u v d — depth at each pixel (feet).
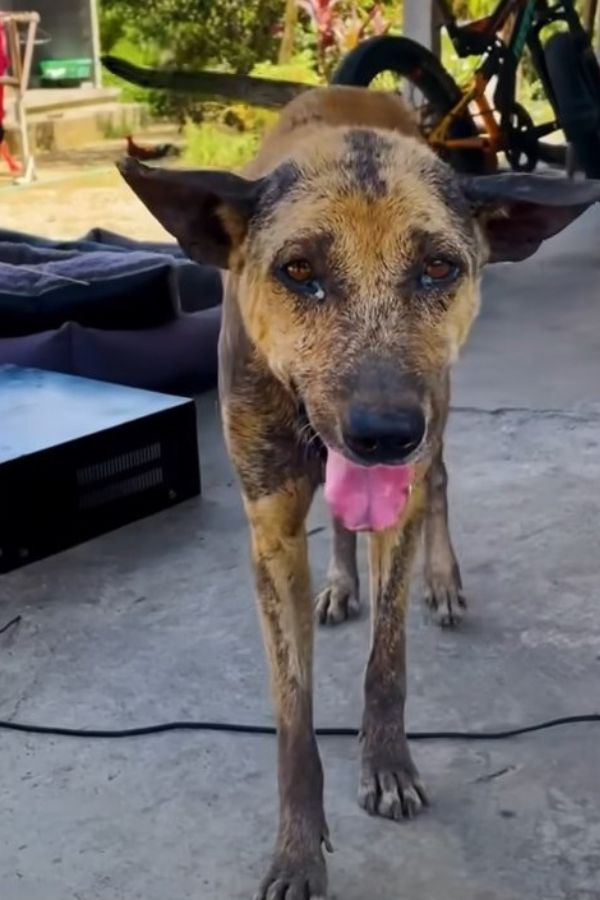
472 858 2.84
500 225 2.80
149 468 4.41
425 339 2.53
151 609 3.85
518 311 6.91
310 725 2.83
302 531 2.85
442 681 3.47
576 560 4.10
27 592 3.96
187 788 3.08
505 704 3.37
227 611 3.83
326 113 3.36
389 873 2.81
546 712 3.33
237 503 4.54
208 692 3.43
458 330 2.63
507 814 2.97
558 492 4.59
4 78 10.09
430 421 2.50
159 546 4.24
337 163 2.61
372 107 3.43
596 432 5.13
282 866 2.74
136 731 3.27
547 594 3.90
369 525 2.54
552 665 3.53
